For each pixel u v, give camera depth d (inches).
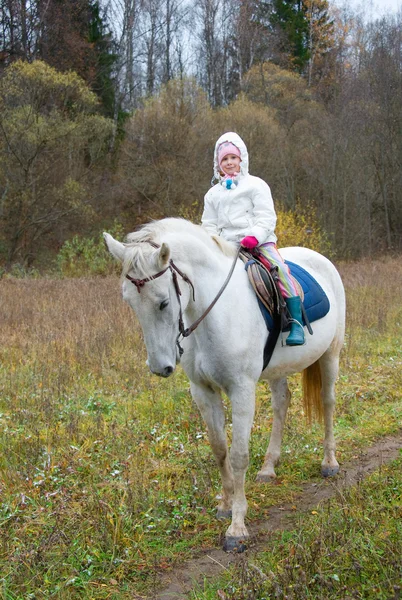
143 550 143.2
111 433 207.2
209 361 146.3
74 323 350.0
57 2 1165.1
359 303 433.4
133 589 130.6
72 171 937.5
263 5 1612.9
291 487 177.0
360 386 267.7
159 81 1402.6
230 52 1497.3
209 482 173.0
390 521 140.9
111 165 1072.2
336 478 182.7
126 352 303.1
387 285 518.0
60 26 1134.4
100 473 180.1
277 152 1003.9
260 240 161.8
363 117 1043.3
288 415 231.9
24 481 174.4
